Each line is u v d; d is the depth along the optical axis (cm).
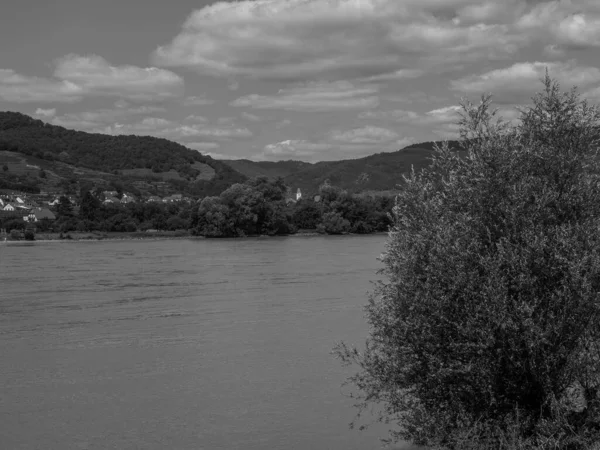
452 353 1557
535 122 1591
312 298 5138
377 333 1697
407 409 1662
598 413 1470
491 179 1552
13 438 2238
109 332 3916
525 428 1516
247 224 14325
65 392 2723
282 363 3119
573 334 1466
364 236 14525
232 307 4766
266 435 2227
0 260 8862
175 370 3036
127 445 2169
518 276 1477
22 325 4156
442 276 1548
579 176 1553
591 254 1443
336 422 2344
